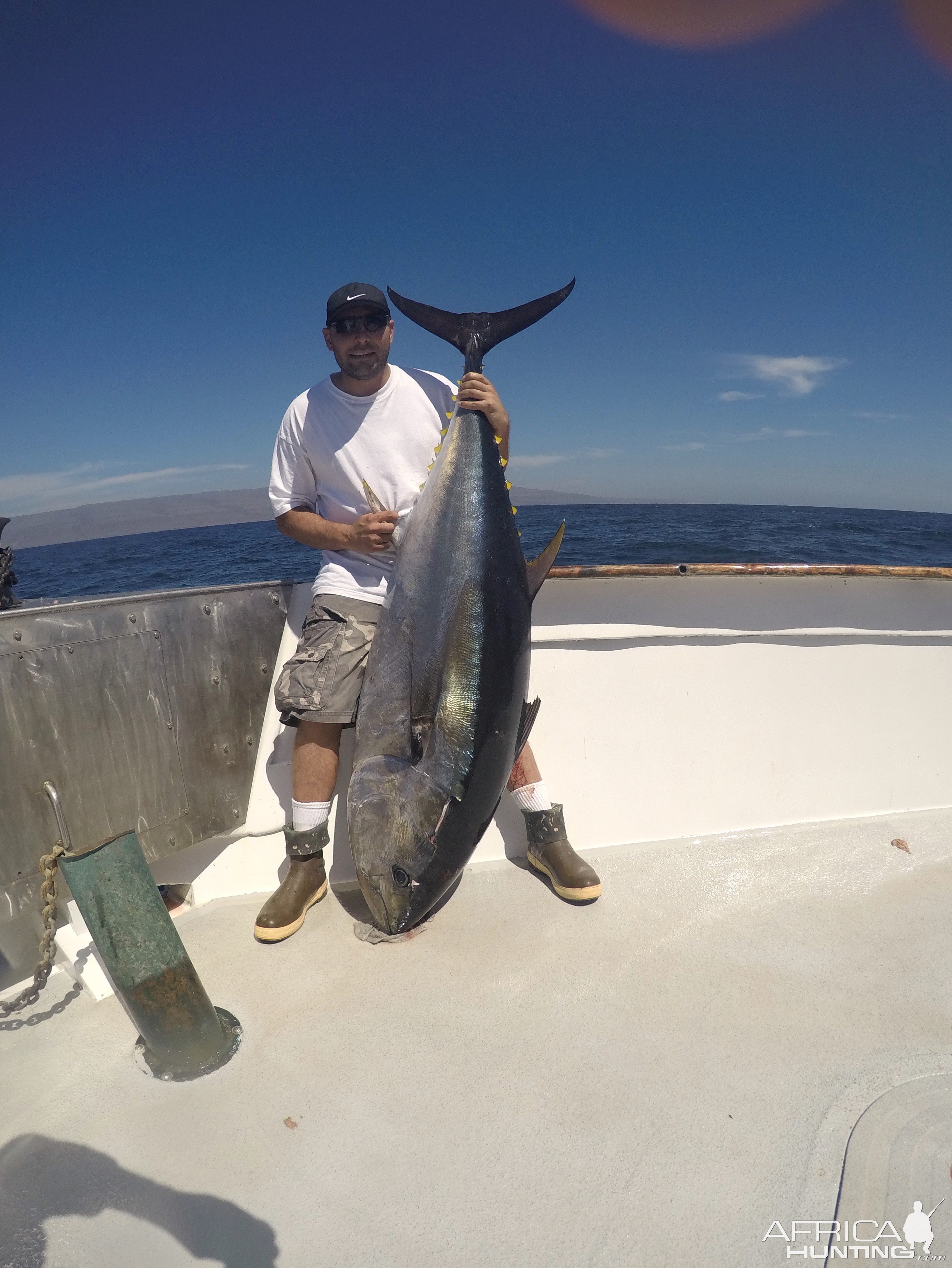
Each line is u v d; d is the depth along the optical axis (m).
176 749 2.19
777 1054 1.73
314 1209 1.41
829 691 2.69
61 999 1.97
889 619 2.67
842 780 2.71
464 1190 1.44
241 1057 1.76
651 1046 1.77
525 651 2.05
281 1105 1.63
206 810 2.28
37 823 1.91
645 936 2.14
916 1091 1.61
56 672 1.92
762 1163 1.48
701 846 2.56
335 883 2.46
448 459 2.06
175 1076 1.71
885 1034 1.78
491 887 2.40
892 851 2.50
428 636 1.98
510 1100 1.63
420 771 1.93
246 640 2.39
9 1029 1.87
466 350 2.50
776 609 2.63
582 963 2.04
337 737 2.29
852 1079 1.66
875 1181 1.42
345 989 1.97
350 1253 1.34
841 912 2.22
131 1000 1.66
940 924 2.16
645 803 2.62
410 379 2.41
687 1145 1.52
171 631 2.17
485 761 1.93
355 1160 1.51
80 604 1.99
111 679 2.04
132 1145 1.54
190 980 1.71
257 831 2.41
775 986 1.94
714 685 2.65
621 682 2.62
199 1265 1.32
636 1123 1.57
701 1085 1.66
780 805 2.68
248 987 1.99
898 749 2.73
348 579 2.31
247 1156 1.52
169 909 2.37
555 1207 1.41
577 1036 1.80
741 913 2.23
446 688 1.94
